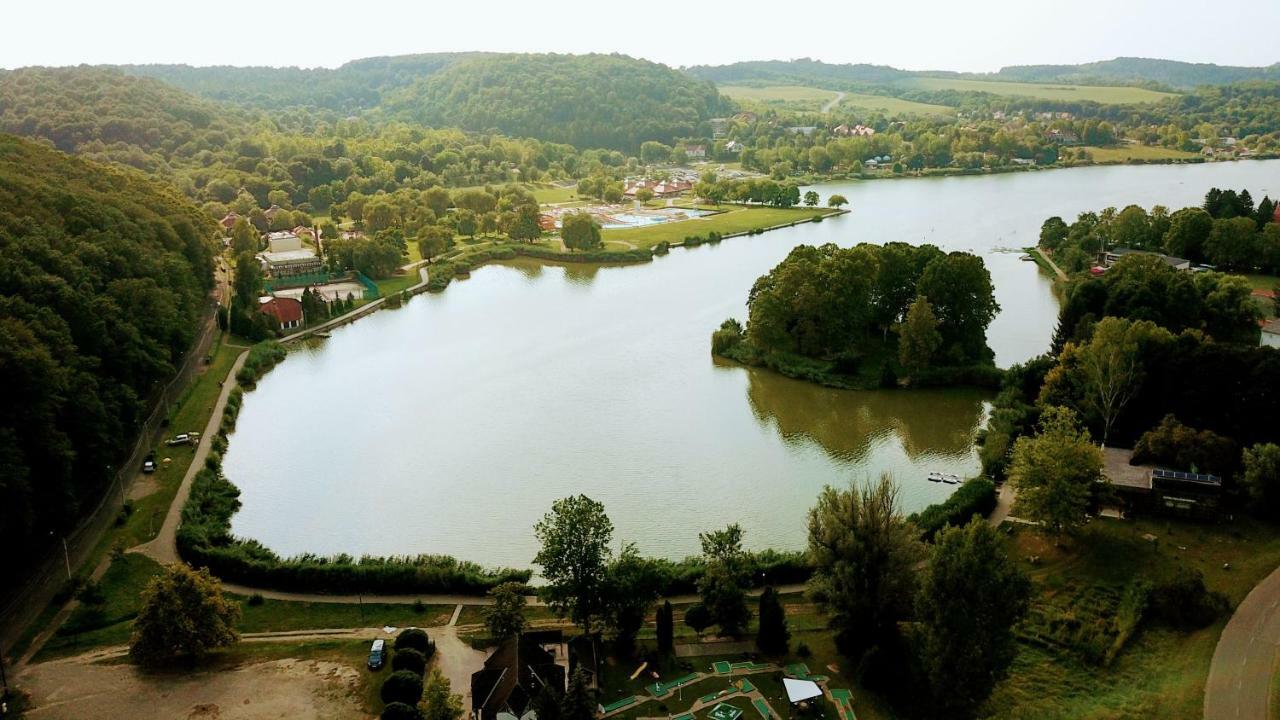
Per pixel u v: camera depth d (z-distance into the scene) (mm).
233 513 129625
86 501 127250
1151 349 141250
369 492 135750
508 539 121812
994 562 81688
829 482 136375
